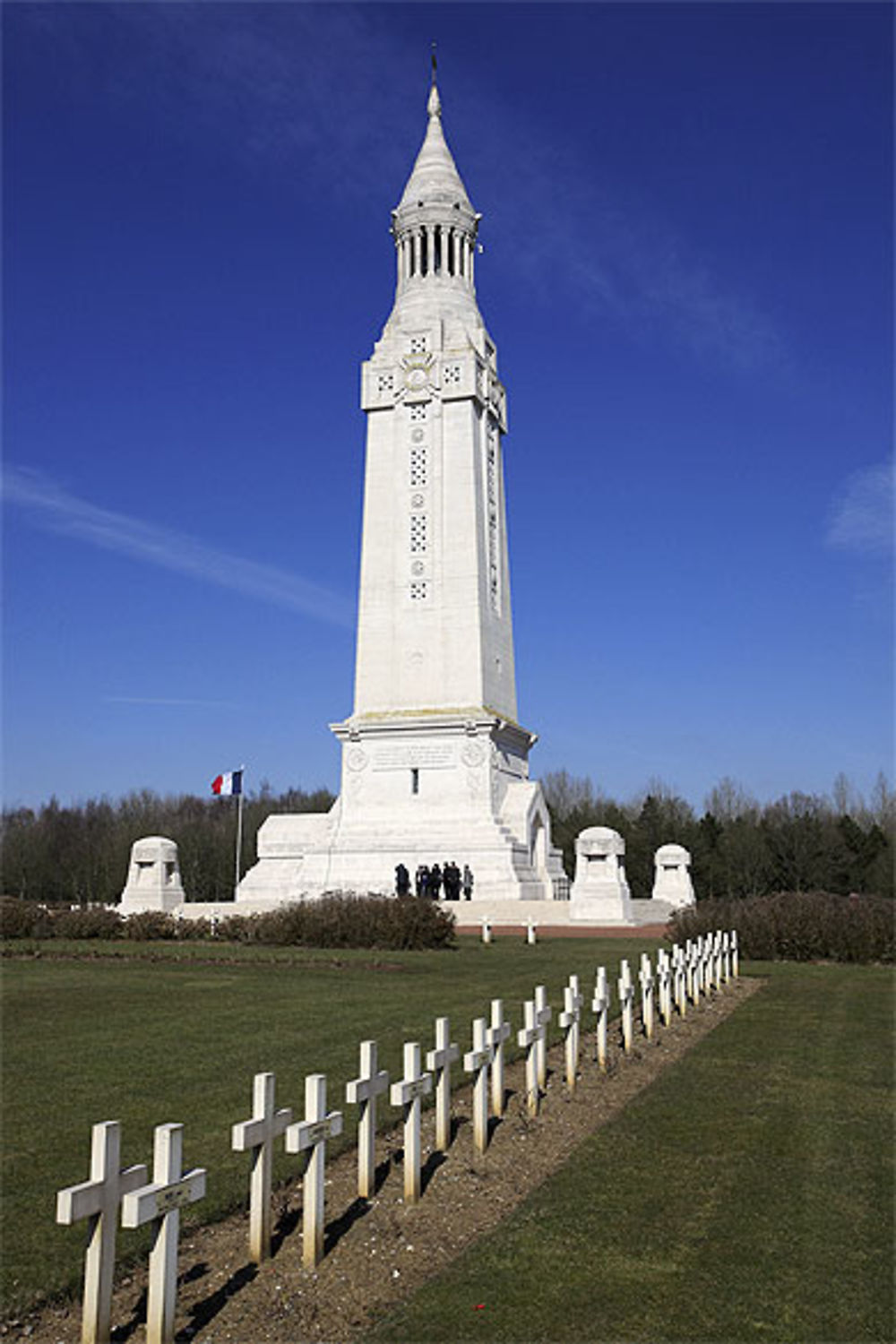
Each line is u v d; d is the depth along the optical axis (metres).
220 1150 11.62
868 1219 10.06
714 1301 8.34
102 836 119.69
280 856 67.81
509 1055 17.61
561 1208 10.23
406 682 66.50
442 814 63.75
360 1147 10.29
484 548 68.62
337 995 23.89
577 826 105.94
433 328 70.12
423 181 75.62
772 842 108.69
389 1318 7.98
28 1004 22.66
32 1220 9.64
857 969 31.22
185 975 28.83
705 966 25.20
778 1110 13.95
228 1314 7.99
